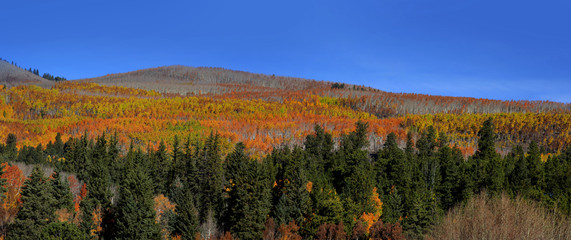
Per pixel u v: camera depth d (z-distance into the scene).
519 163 71.00
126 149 158.12
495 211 35.44
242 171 63.47
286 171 75.19
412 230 54.00
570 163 84.25
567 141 176.62
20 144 154.62
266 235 54.56
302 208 56.47
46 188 50.34
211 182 76.94
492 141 106.38
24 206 47.97
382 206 59.53
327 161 98.19
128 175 52.03
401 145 172.25
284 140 185.25
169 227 57.41
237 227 55.97
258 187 58.19
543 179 71.06
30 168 93.62
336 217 53.00
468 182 67.12
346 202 55.91
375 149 165.25
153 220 49.91
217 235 62.34
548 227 32.72
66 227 41.56
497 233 31.38
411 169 76.00
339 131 195.75
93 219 57.31
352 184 59.75
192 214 56.25
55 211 53.81
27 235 46.94
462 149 161.38
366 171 73.56
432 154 115.94
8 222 54.22
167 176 95.00
